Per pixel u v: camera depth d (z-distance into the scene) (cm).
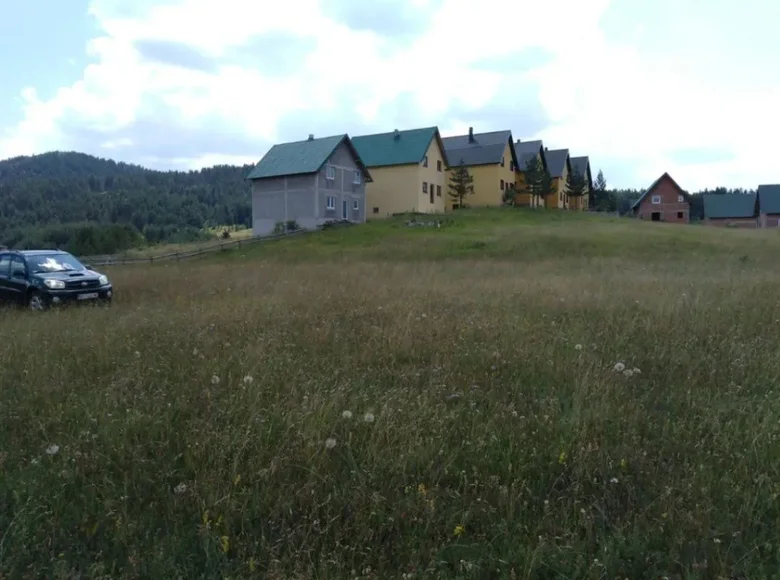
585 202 7975
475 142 6334
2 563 278
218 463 365
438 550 284
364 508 316
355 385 521
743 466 353
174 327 830
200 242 5231
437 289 1277
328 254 3011
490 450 385
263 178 4781
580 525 302
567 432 401
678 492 329
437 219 4588
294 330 781
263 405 472
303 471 361
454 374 560
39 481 353
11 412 474
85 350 688
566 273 1773
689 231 3959
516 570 268
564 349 645
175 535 298
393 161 5369
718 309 840
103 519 314
